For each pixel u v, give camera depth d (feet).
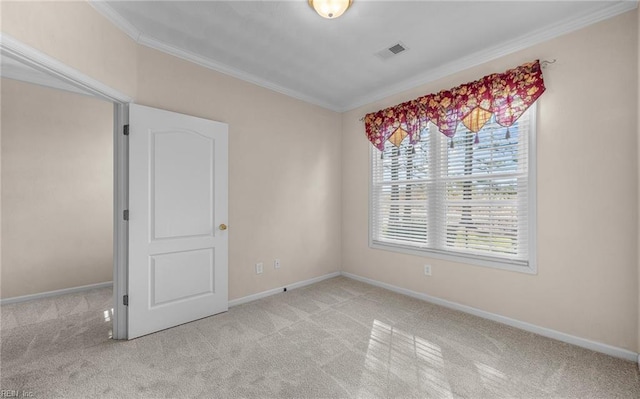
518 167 8.19
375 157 12.27
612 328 6.64
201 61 8.93
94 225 11.89
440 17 6.97
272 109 11.00
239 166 9.99
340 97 12.42
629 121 6.39
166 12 6.79
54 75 5.73
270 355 6.73
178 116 8.27
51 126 10.93
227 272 9.46
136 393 5.40
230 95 9.74
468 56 8.89
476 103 8.70
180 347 7.05
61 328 8.11
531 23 7.22
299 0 6.37
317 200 12.66
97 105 11.95
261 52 8.67
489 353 6.81
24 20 4.91
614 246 6.61
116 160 7.54
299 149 11.95
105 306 9.88
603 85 6.71
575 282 7.14
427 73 10.03
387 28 7.44
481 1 6.40
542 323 7.67
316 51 8.63
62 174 11.18
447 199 9.85
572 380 5.79
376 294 11.03
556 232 7.41
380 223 12.06
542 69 7.61
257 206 10.52
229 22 7.19
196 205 8.63
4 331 7.92
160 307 7.92
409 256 10.88
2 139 10.02
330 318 8.81
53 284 10.96
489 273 8.73
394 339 7.50
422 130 10.43
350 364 6.38
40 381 5.71
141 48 7.79
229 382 5.74
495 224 8.67
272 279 10.98
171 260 8.13
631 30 6.36
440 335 7.70
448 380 5.82
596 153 6.81
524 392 5.46
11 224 10.17
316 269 12.61
